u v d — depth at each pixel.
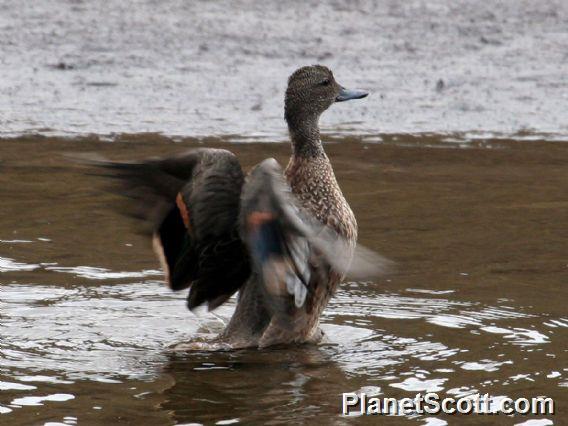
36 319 11.00
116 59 23.34
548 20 27.06
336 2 28.42
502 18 27.14
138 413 8.92
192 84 21.72
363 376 9.73
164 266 9.92
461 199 15.13
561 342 10.48
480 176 16.30
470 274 12.38
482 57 23.91
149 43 24.55
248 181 9.00
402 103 20.56
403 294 11.84
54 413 8.88
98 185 15.68
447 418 8.86
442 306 11.47
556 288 11.92
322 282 10.27
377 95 21.08
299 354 10.25
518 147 18.03
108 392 9.34
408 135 18.70
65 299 11.54
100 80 21.86
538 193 15.48
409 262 12.75
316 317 10.45
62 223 14.03
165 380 9.62
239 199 9.58
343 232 10.86
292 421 8.77
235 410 9.00
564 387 9.46
